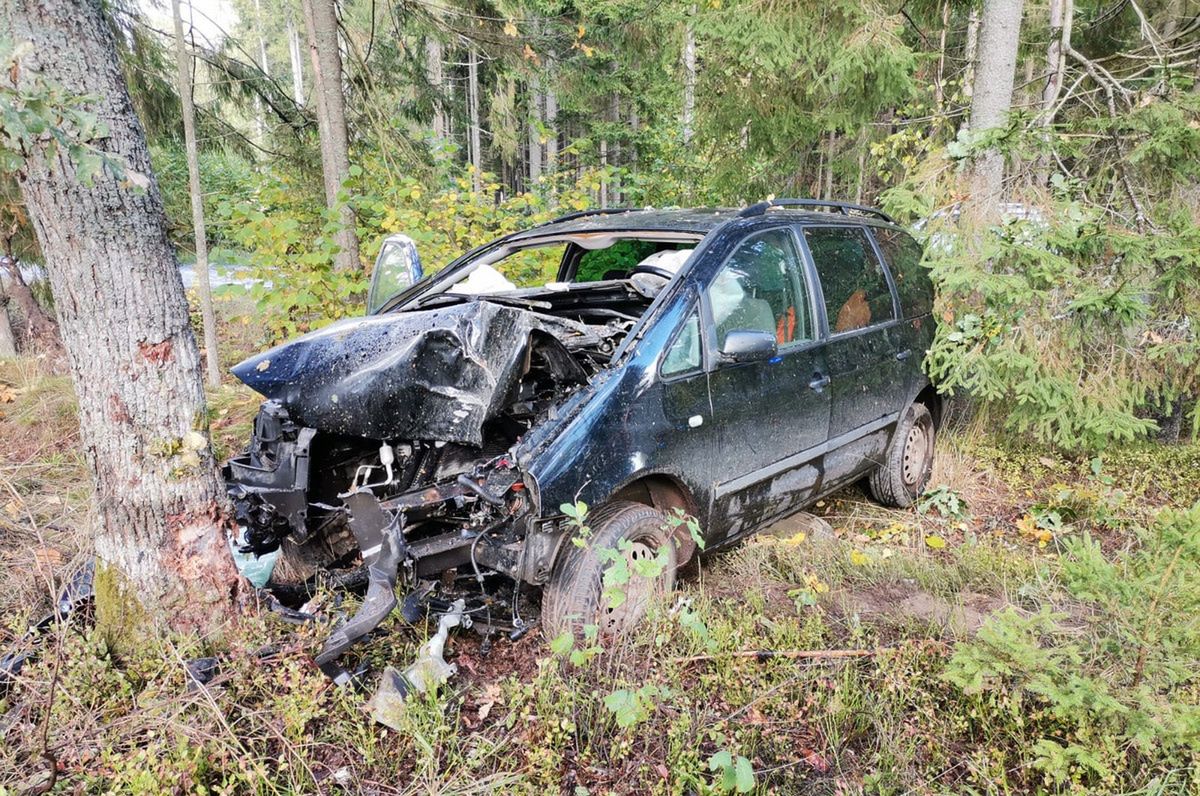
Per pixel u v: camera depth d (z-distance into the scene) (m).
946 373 4.73
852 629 3.06
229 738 2.28
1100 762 2.18
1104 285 4.43
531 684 2.52
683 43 7.45
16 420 5.66
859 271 4.25
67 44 2.27
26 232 8.80
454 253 6.91
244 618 2.83
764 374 3.45
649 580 2.92
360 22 11.60
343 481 3.28
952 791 2.26
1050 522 4.30
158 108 8.66
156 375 2.58
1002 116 5.36
